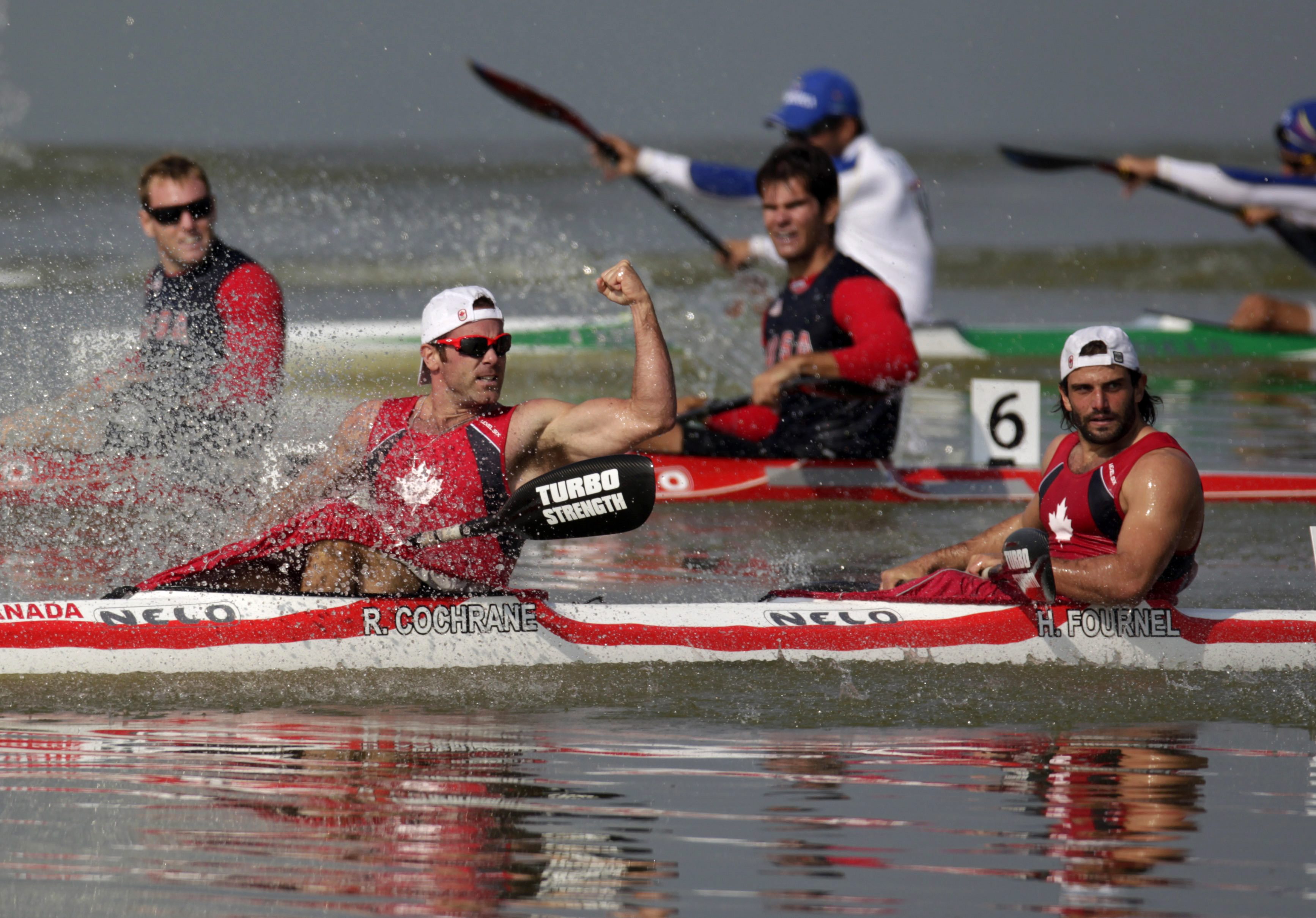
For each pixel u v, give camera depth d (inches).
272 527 828.6
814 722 716.0
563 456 806.5
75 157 4955.7
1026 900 490.3
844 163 1707.7
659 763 641.0
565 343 2311.8
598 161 1847.9
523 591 832.3
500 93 1809.8
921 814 573.3
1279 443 1669.5
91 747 658.2
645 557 1174.3
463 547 821.9
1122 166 2000.5
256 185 4475.9
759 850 532.7
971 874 511.5
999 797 595.2
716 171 1793.8
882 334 1334.9
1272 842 544.4
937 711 738.8
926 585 866.8
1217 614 850.8
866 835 550.0
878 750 667.4
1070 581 812.0
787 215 1346.0
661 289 2888.8
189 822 557.9
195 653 792.9
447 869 514.3
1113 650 840.3
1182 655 838.5
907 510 1403.8
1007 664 840.9
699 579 1088.8
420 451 807.1
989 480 1451.8
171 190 1151.6
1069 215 4970.5
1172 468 806.5
